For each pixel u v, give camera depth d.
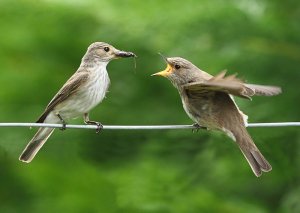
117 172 18.53
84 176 18.86
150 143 18.80
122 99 18.75
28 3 18.92
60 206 18.66
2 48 18.91
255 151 13.55
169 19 18.14
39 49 18.91
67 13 18.75
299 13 18.55
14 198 19.22
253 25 18.17
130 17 18.36
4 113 18.45
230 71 18.00
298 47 18.17
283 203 18.31
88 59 15.17
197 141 18.59
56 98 14.84
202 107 13.89
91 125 14.43
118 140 18.89
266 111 18.14
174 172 18.25
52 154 19.03
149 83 18.72
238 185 18.83
